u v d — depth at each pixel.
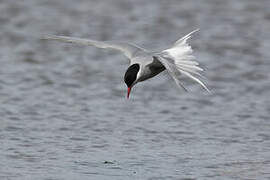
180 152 12.52
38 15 24.52
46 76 18.17
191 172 11.36
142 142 13.13
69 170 11.32
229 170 11.52
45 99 16.17
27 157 12.01
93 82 17.81
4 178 10.86
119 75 18.52
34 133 13.53
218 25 23.48
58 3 26.11
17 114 14.84
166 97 16.72
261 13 24.86
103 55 20.48
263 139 13.51
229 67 19.22
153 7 25.59
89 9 25.44
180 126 14.36
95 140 13.19
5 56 19.98
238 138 13.56
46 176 10.99
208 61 19.77
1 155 12.07
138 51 9.48
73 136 13.40
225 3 26.12
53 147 12.65
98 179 10.88
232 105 16.12
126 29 22.92
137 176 11.08
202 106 16.03
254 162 12.01
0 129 13.72
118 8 25.50
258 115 15.29
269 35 22.39
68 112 15.18
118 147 12.77
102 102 16.12
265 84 17.80
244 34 22.48
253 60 19.86
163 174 11.23
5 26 23.14
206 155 12.38
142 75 9.41
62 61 19.69
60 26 23.22
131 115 15.12
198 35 22.38
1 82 17.44
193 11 25.11
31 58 19.88
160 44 21.41
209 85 17.73
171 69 8.07
